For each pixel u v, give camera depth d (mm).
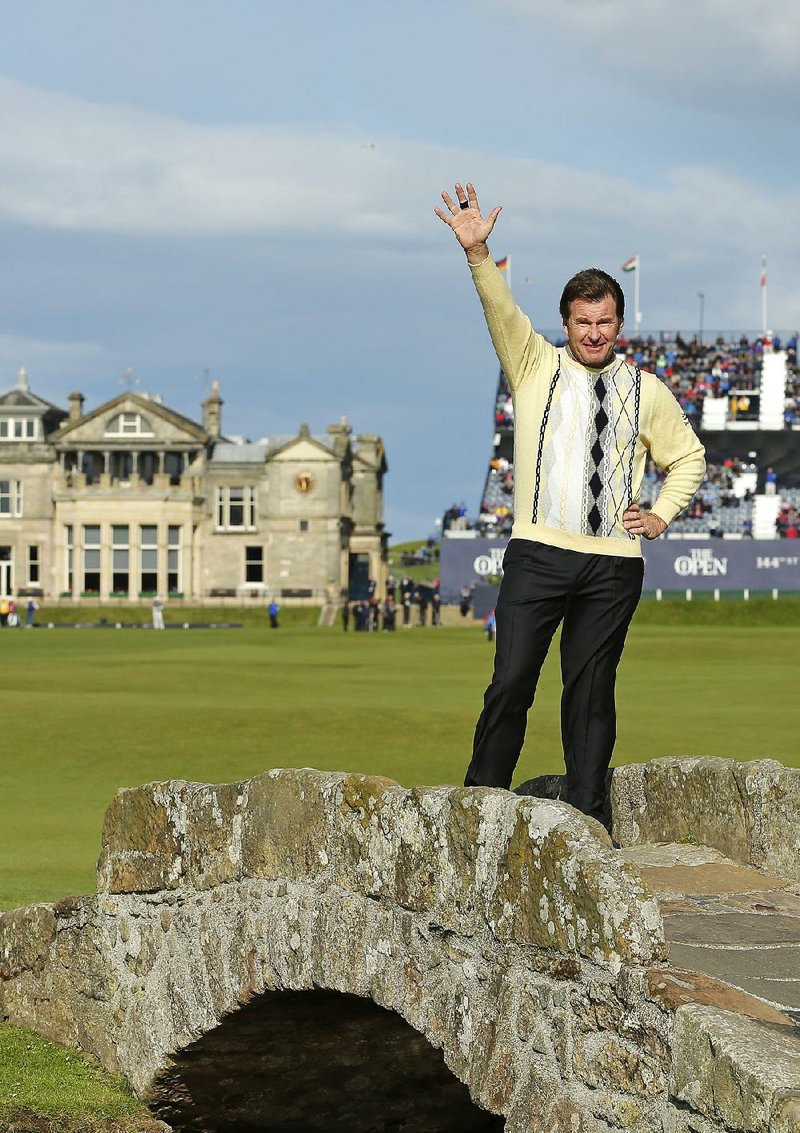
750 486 125688
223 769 31375
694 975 6469
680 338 136750
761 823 9797
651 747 31906
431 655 69312
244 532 134875
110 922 11273
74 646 79375
